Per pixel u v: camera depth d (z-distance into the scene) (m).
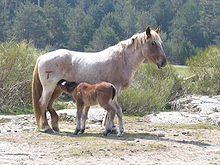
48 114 15.23
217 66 22.22
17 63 17.89
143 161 9.32
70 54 12.60
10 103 17.33
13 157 9.43
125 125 14.48
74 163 9.02
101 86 11.62
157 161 9.37
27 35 55.75
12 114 16.30
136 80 20.06
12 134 11.91
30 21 55.69
